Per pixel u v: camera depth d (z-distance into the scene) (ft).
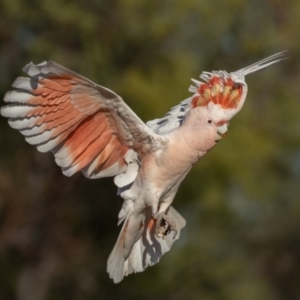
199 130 26.81
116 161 27.22
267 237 75.82
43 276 68.85
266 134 71.51
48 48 64.18
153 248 28.40
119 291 69.72
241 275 74.43
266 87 74.59
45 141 25.70
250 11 71.56
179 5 63.52
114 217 68.54
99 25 64.54
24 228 68.49
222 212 67.15
